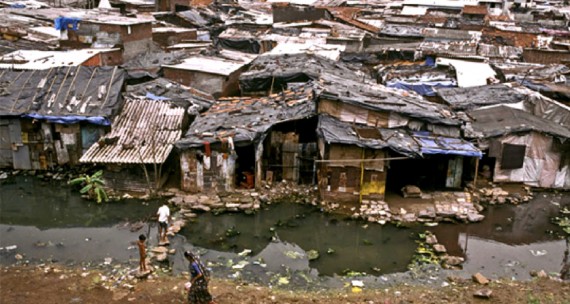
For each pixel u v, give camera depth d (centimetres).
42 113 2248
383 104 2144
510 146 2256
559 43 4181
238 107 2416
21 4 4647
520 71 3238
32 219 1938
